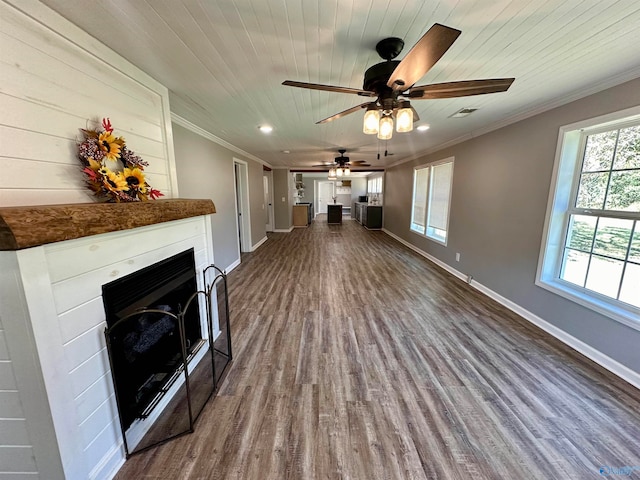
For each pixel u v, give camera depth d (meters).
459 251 4.08
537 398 1.70
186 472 1.26
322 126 3.23
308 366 2.03
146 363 1.61
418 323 2.69
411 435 1.45
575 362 2.06
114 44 1.45
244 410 1.62
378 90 1.56
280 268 4.62
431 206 5.16
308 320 2.76
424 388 1.79
